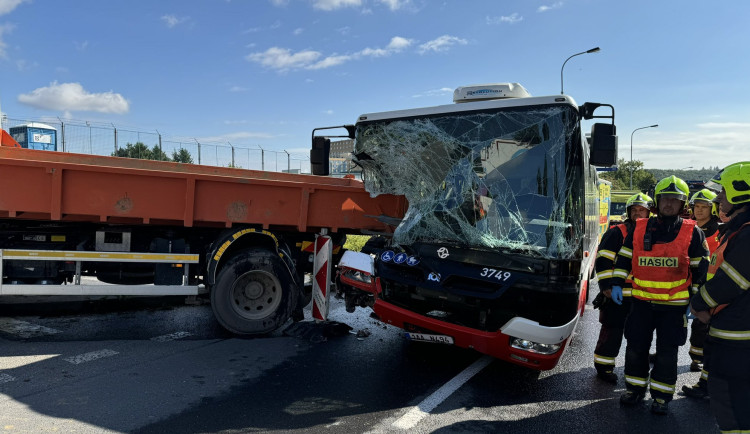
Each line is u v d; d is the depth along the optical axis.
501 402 4.11
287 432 3.40
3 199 5.08
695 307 2.92
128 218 5.68
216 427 3.43
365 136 5.25
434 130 4.73
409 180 4.98
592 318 7.29
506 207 4.20
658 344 3.98
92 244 5.79
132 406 3.71
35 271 5.59
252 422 3.53
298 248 6.25
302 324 5.88
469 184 4.45
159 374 4.38
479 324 4.04
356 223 6.11
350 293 5.75
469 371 4.79
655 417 3.93
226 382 4.26
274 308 5.65
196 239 6.00
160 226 5.91
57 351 4.87
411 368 4.81
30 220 5.57
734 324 2.77
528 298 3.83
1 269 5.44
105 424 3.40
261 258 5.60
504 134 4.34
